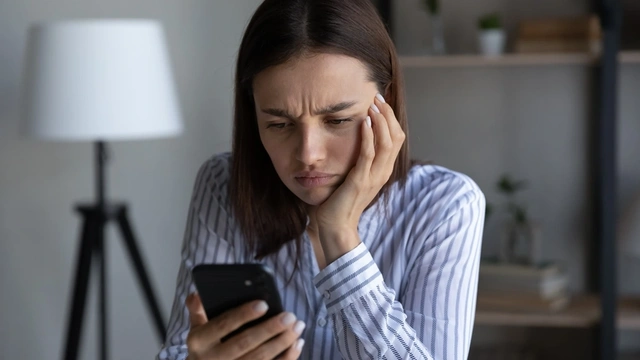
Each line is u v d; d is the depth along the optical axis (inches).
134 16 112.7
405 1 109.7
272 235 50.0
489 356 107.0
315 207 49.3
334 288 43.7
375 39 43.5
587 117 108.3
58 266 116.3
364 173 43.8
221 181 52.1
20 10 112.4
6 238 116.2
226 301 40.5
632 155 108.0
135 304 116.3
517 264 101.2
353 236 44.3
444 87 110.5
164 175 114.7
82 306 99.3
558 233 109.8
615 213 97.5
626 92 107.6
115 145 114.9
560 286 101.7
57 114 91.0
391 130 44.7
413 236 49.1
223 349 40.2
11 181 115.5
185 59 112.6
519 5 108.0
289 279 50.2
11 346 117.3
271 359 40.3
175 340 49.3
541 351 111.4
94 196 115.6
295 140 43.3
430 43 109.6
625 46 105.2
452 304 46.9
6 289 116.5
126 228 102.2
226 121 112.6
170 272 115.8
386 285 49.1
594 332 105.7
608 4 95.3
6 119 113.7
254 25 42.6
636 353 109.1
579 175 109.0
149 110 93.3
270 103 42.2
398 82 46.5
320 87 41.5
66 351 99.2
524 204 110.2
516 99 109.5
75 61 91.2
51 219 115.7
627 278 110.0
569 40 99.1
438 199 49.1
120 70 91.9
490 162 110.4
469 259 48.3
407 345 43.5
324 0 41.9
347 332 43.9
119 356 116.8
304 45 41.1
